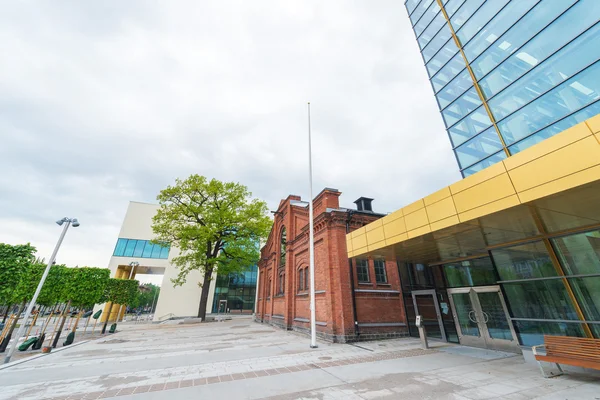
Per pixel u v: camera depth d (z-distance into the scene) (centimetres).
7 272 1314
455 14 1415
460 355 893
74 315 2106
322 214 1438
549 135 908
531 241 780
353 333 1220
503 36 1126
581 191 461
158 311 3625
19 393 583
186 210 2948
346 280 1305
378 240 947
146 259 4009
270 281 2688
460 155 1289
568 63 873
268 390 573
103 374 744
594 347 550
